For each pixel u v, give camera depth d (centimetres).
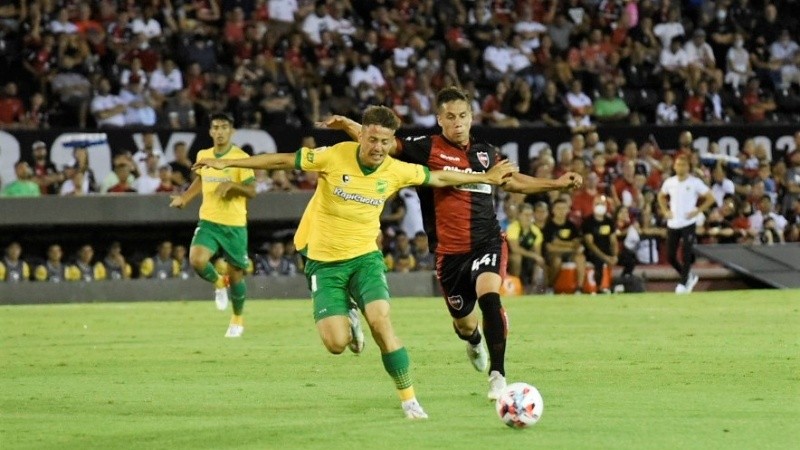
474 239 2838
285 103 7369
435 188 2861
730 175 7606
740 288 7106
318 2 7994
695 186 6412
